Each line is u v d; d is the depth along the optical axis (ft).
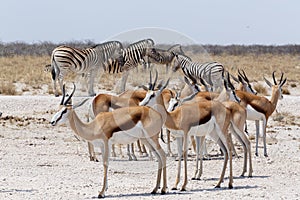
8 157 89.97
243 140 77.25
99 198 61.93
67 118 63.46
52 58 156.87
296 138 114.01
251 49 476.95
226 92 89.35
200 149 75.00
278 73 271.49
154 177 77.05
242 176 77.20
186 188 68.44
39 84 197.77
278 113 140.67
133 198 61.67
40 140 108.37
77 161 87.56
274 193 65.36
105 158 63.21
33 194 63.57
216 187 69.15
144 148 85.61
